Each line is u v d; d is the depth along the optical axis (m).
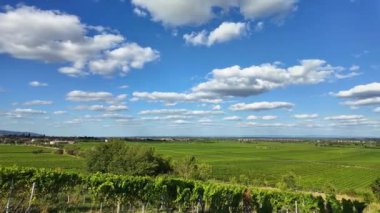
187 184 40.94
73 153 136.50
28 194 33.66
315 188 80.25
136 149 66.56
